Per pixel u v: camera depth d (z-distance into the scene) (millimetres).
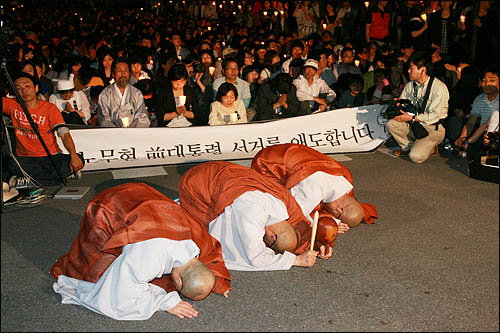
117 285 3611
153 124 8203
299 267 4414
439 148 8180
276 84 8102
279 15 16641
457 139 7602
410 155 7414
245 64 10172
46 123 6227
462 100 8195
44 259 4562
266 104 8320
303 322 3666
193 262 3697
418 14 12258
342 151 7891
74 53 12352
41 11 29453
